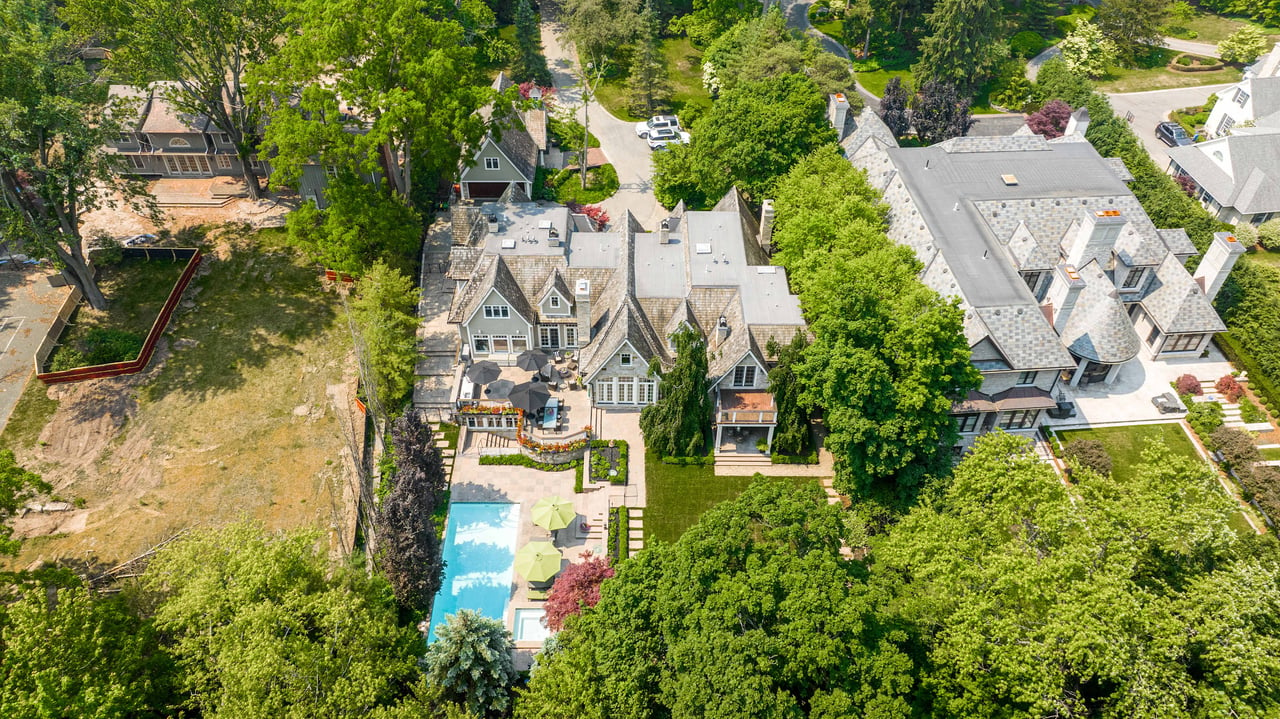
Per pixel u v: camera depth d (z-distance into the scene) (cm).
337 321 7569
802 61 10225
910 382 5803
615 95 11250
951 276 7138
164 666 4316
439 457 6216
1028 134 8831
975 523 4841
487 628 4875
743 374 6631
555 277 7050
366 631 4397
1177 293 7381
